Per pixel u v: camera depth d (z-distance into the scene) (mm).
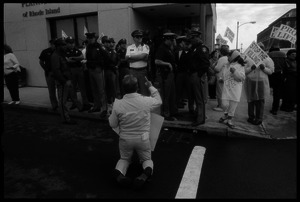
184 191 3393
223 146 5051
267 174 3865
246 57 5930
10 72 8180
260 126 6023
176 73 6551
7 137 5520
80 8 10438
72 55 7047
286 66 7039
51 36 11719
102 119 6812
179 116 6637
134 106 3449
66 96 6363
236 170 4000
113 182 3635
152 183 3613
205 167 4113
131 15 9875
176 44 6828
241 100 8812
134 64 5922
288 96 7176
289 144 5121
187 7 10227
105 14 10008
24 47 11984
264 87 5844
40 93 10211
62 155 4566
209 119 6406
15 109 8203
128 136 3506
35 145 5043
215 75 7363
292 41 6832
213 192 3375
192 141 5332
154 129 3809
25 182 3617
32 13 11492
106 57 6520
